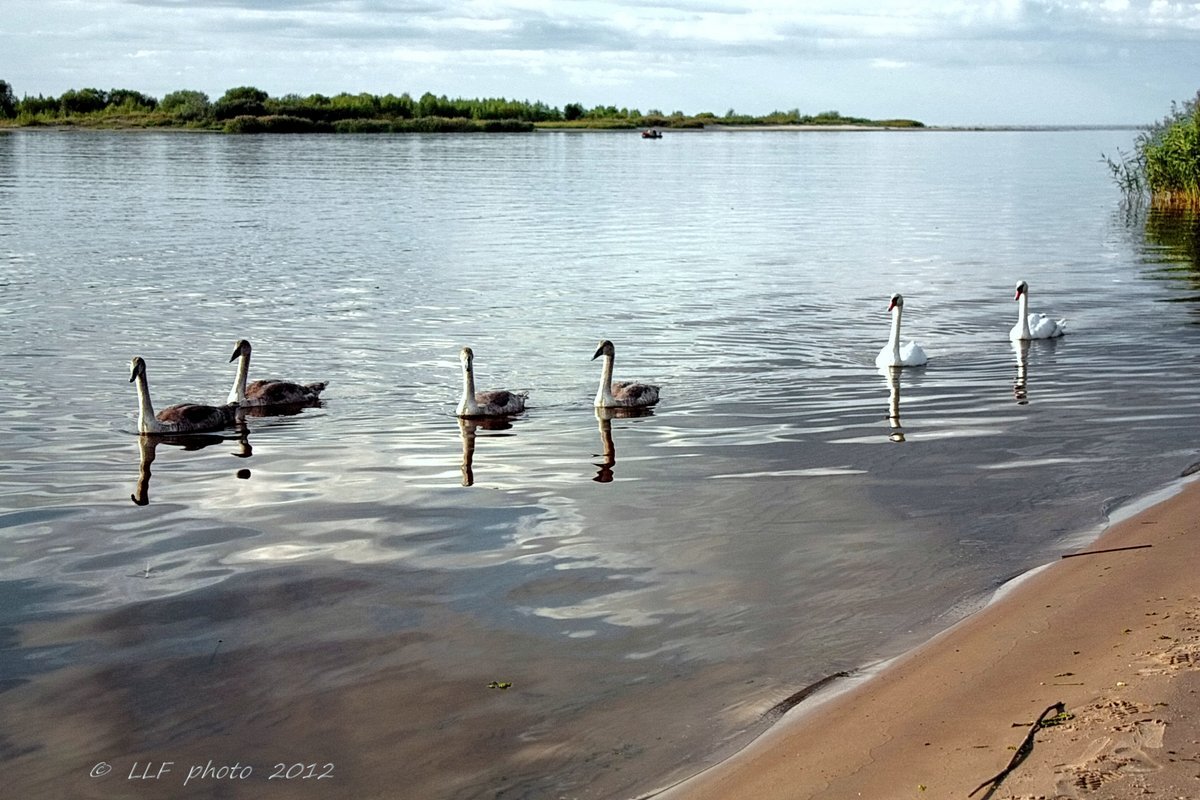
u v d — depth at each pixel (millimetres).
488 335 27156
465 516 14992
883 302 32000
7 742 9805
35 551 13750
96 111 165750
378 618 12000
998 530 14320
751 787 8875
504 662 11094
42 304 29766
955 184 79812
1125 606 11531
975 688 10109
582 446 18312
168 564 13375
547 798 8977
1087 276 36656
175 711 10266
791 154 126250
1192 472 16453
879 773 8828
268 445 18469
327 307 30281
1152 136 58594
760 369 23797
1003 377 22922
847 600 12367
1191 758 8336
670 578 12984
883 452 17750
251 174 77062
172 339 26234
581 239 45688
